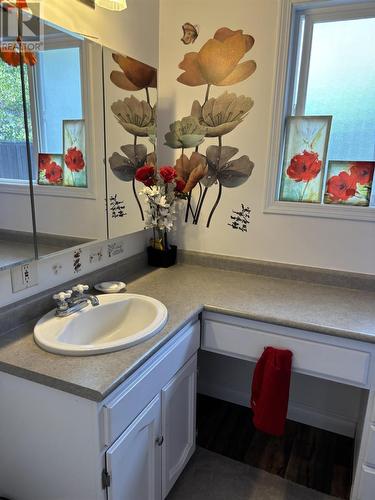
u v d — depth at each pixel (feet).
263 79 5.80
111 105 5.36
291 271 6.22
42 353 3.70
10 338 3.99
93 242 5.32
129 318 5.20
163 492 4.75
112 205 5.62
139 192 6.22
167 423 4.58
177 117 6.57
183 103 6.46
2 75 3.68
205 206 6.68
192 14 6.06
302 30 5.63
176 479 5.15
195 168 6.63
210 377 7.41
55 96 4.36
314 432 6.56
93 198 5.20
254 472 5.66
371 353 4.46
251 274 6.52
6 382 3.67
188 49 6.21
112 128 5.44
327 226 5.90
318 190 5.88
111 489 3.55
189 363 5.04
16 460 3.96
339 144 5.67
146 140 6.32
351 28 5.36
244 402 7.21
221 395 7.39
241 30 5.78
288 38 5.50
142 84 6.03
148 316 4.97
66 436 3.50
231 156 6.29
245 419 6.88
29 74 3.98
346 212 5.72
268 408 4.89
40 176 4.28
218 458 5.92
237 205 6.43
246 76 5.90
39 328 4.10
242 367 7.09
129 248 6.45
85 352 3.66
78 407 3.32
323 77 5.61
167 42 6.35
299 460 5.91
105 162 5.36
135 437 3.83
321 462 5.88
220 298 5.41
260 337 5.00
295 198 6.06
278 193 6.17
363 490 4.78
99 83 5.07
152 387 4.06
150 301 5.04
